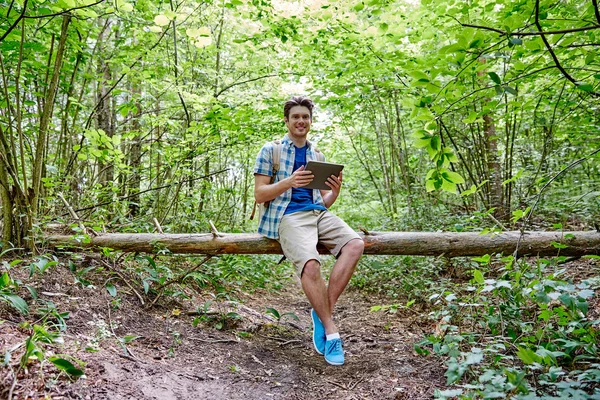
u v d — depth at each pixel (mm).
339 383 2283
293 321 3426
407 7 4461
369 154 8531
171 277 3314
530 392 1650
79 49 3908
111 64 5230
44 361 1700
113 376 1821
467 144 5988
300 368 2479
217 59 6742
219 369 2295
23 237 3102
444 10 3314
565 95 4371
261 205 2961
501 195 5637
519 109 4805
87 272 3066
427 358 2490
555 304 2736
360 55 4715
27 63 3713
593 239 3092
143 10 4539
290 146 2926
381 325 3275
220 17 6203
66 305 2479
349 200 8867
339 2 4379
